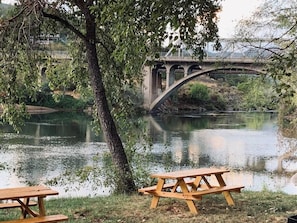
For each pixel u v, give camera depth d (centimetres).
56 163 1978
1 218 741
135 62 641
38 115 4303
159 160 2053
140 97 4122
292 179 1331
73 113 4575
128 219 726
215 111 6341
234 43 1338
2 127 3178
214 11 679
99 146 2555
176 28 554
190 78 4350
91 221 717
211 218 721
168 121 4478
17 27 989
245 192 995
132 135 1214
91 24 1045
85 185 1310
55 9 1043
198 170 812
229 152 2577
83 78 1223
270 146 2831
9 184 1510
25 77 1062
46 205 855
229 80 6625
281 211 783
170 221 705
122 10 563
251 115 5738
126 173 1059
